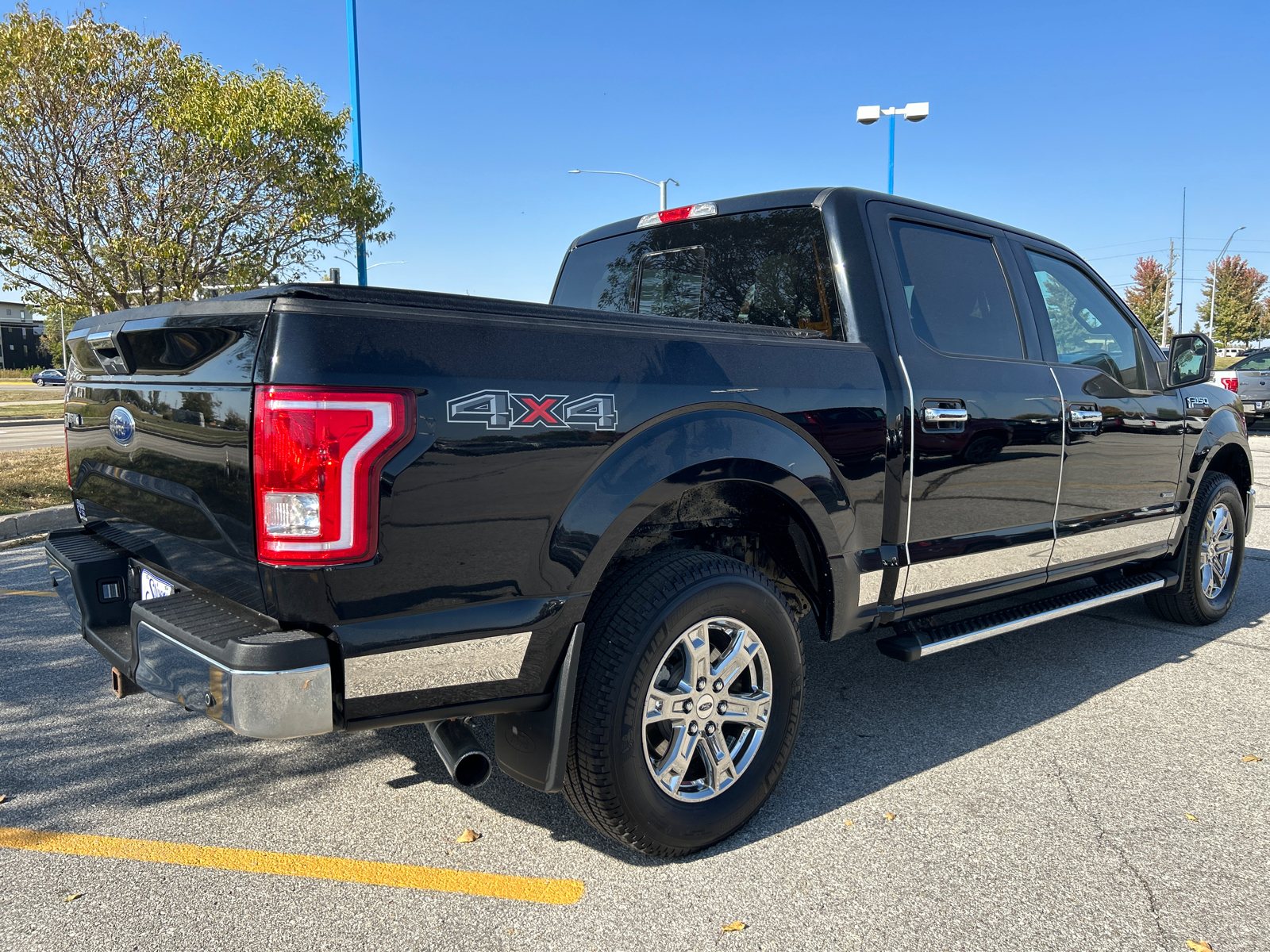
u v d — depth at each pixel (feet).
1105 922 7.32
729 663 8.36
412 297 6.66
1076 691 12.80
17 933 7.11
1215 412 15.48
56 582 9.17
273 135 45.93
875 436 9.50
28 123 42.06
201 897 7.65
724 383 8.23
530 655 7.19
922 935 7.14
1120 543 13.47
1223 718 11.77
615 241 13.41
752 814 8.66
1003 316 11.75
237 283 47.85
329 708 6.26
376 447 6.19
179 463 7.11
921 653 10.07
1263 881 7.93
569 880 7.95
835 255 10.28
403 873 8.04
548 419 7.02
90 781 9.88
